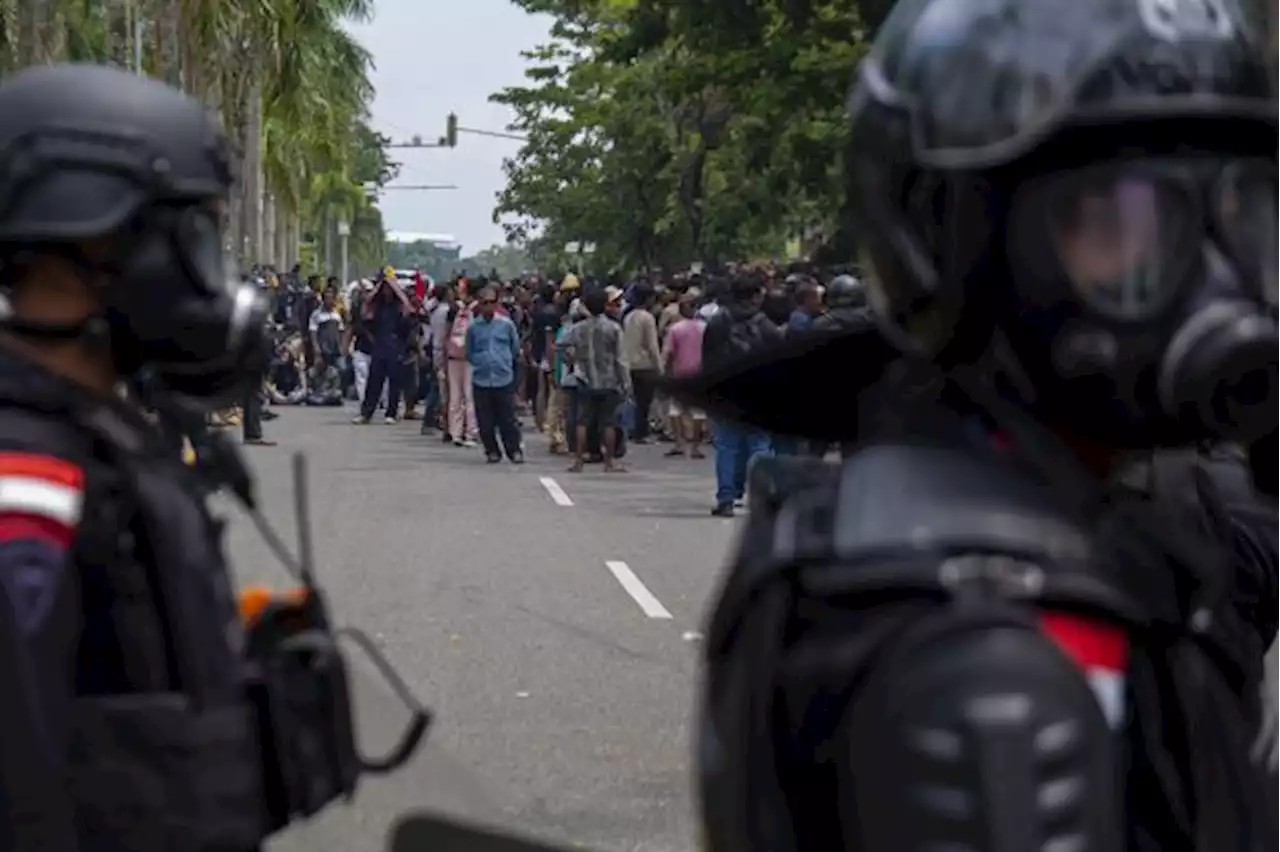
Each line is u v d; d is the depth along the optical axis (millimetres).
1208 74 1384
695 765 1651
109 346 2412
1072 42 1395
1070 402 1426
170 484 2334
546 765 6766
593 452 21188
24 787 2148
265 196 62500
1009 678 1287
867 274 1571
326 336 31406
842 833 1364
